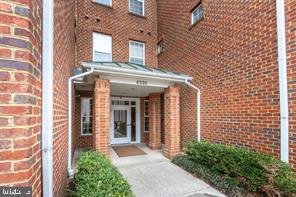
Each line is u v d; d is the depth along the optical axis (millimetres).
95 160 3338
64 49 3947
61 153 3363
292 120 3678
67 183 4371
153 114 8922
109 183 2381
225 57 5637
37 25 1703
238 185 4051
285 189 3195
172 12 9133
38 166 1687
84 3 8781
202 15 6809
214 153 4789
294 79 3658
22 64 1336
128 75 5934
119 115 10297
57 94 2775
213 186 4480
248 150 4395
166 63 9617
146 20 10594
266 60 4289
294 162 3604
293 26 3695
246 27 4875
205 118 6500
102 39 9211
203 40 6738
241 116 4988
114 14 9578
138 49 10336
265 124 4281
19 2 1356
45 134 1869
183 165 5809
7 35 1304
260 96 4434
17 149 1296
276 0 4004
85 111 8953
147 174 5348
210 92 6301
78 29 8562
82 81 6535
